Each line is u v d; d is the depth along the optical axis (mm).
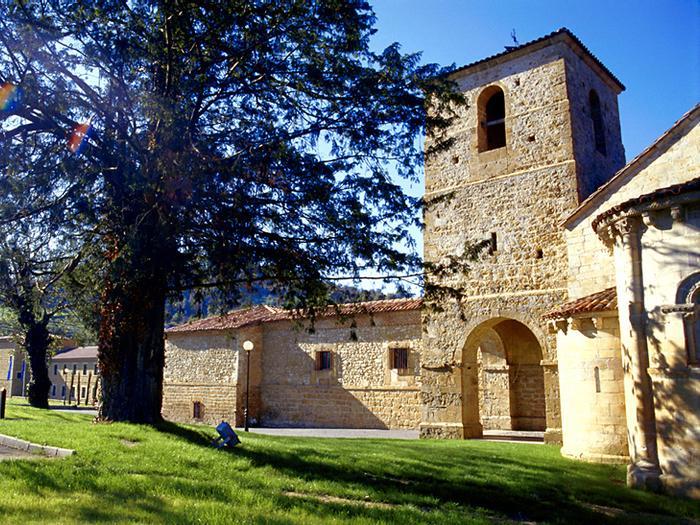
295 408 29844
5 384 72875
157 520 6461
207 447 12055
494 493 9852
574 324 15008
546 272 20000
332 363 28922
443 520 7453
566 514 8727
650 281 11539
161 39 12914
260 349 31906
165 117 11891
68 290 16406
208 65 13000
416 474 11109
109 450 10961
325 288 14234
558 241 19953
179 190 12031
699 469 10453
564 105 20812
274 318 31094
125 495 7715
